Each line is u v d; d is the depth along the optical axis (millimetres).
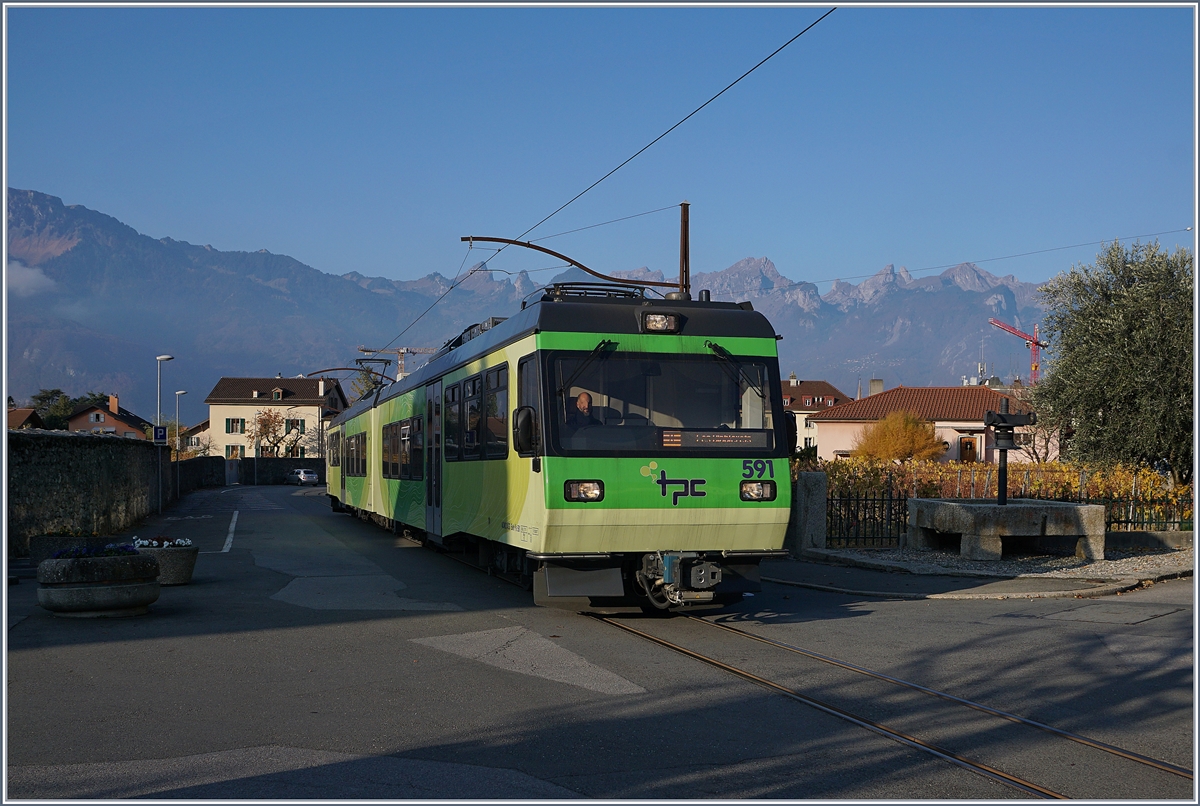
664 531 10312
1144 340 24172
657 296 11938
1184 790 5355
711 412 10562
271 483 85062
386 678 7875
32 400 112562
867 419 71312
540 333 10305
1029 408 40406
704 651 9062
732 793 5215
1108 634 9992
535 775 5488
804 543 17656
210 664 8391
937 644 9492
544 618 10867
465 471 13695
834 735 6348
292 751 5922
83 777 5430
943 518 16797
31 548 16094
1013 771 5645
